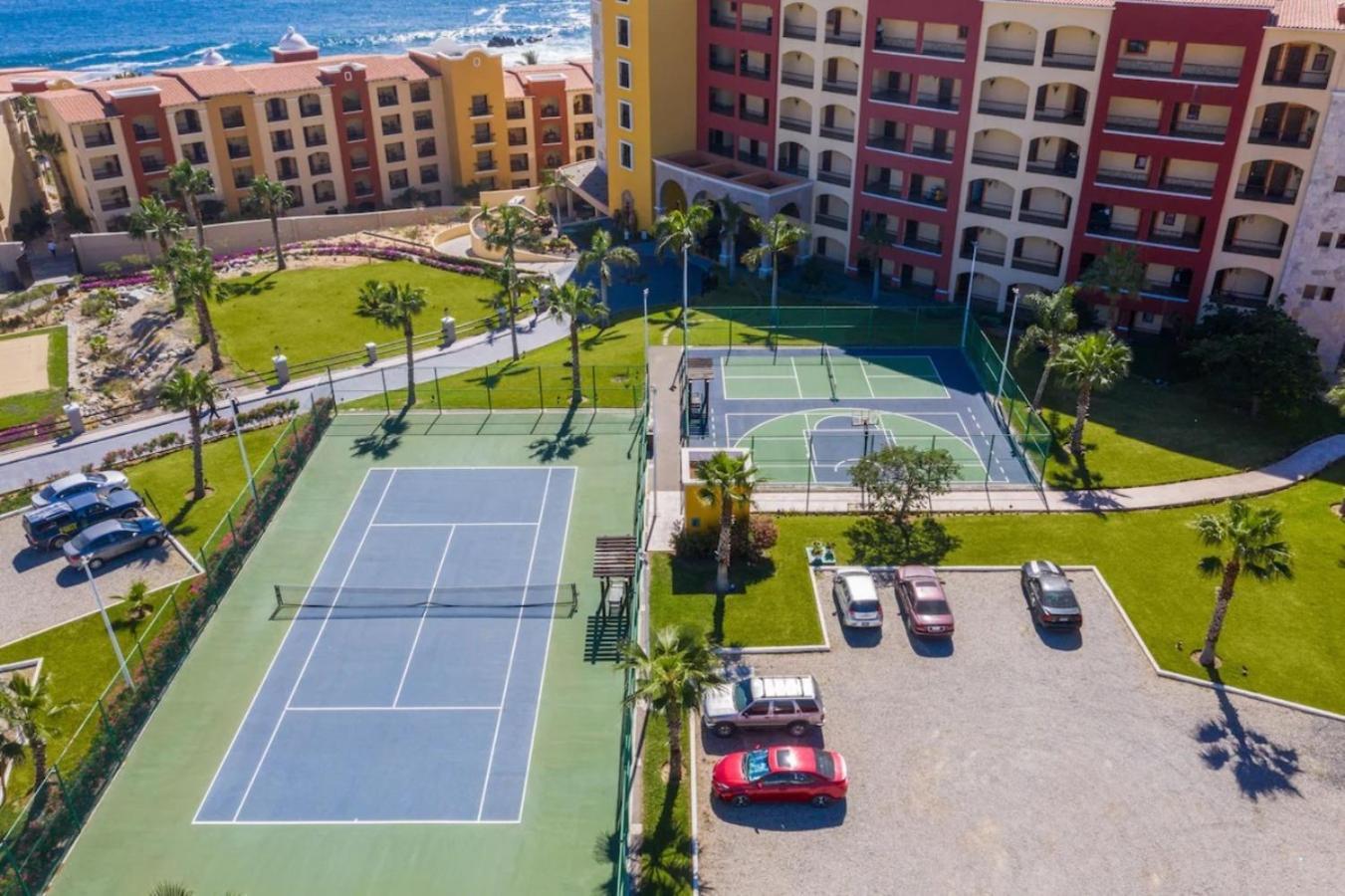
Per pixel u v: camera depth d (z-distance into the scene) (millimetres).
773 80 80875
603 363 64312
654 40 84188
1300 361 54625
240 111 100438
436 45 117500
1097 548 44750
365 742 35656
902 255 76438
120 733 35375
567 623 41156
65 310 78750
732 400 59156
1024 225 69062
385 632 40906
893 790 32781
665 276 81812
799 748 32656
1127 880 29906
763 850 30797
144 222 77625
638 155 89562
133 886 30578
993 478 50594
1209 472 50969
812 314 71500
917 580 40656
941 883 29812
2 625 42125
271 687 38219
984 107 68562
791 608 40875
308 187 106875
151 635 41031
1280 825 31641
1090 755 34188
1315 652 38469
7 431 57938
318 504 49531
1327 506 47938
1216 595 41531
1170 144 61656
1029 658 38375
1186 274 65688
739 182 82250
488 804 33000
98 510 47875
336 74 104312
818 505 48250
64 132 95000
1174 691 36781
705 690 34375
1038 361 63594
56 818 31531
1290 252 59656
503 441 55125
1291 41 56094
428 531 47250
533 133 116375
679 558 44281
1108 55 61750
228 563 43688
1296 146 57938
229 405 61344
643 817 31969
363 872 30797
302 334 72938
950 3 67375
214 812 33031
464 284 82812
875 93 74125
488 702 37312
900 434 55031
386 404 58344
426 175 114000
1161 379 61250
